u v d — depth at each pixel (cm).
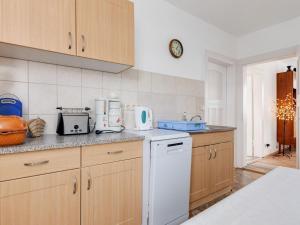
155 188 168
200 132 217
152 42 249
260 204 73
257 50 346
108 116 190
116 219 152
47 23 138
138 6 236
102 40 164
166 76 263
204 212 68
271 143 490
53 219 124
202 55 310
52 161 124
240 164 370
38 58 161
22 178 113
